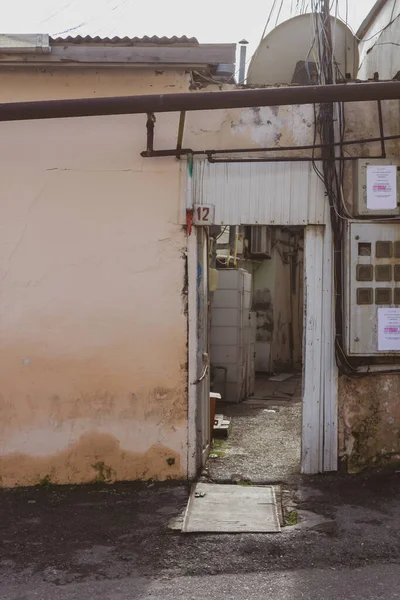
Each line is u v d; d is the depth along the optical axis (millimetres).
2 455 6152
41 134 6137
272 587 4078
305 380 6184
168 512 5371
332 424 6176
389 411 6203
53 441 6145
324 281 6156
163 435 6137
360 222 6016
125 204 6129
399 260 6023
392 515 5207
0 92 6145
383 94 4852
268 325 15219
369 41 8758
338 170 6129
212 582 4160
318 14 6070
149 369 6129
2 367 6137
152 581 4195
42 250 6156
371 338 6016
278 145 6125
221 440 7699
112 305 6137
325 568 4328
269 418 9227
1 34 5750
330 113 6027
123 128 6117
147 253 6129
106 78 6117
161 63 5840
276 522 5086
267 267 15359
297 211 6105
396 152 6141
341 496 5648
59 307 6141
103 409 6137
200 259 6238
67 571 4363
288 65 6781
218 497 5633
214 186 6113
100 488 6012
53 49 5820
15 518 5340
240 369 10828
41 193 6141
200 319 6273
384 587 4043
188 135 6148
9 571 4383
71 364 6141
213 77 6145
